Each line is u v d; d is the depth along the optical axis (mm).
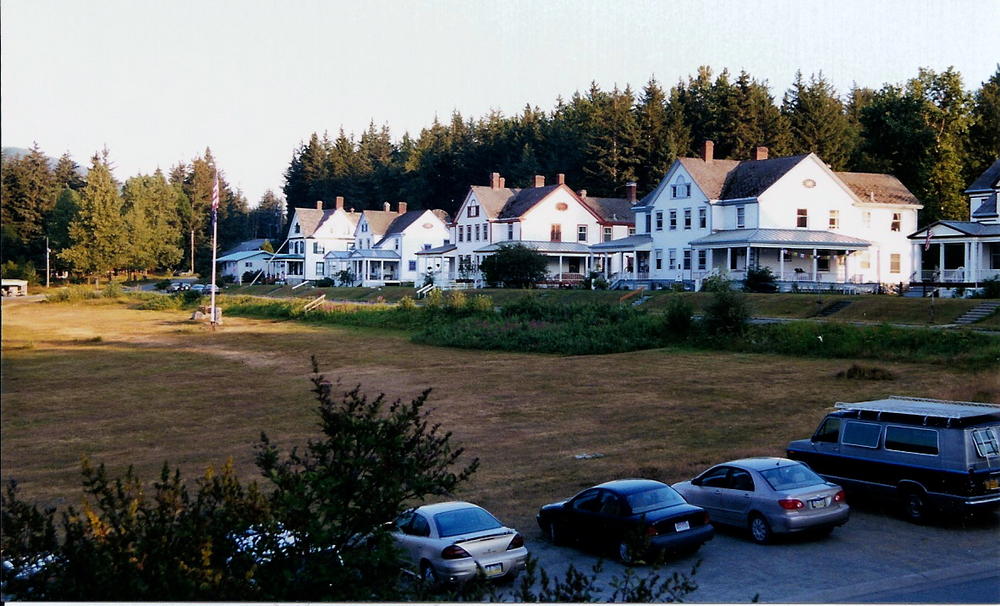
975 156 80188
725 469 16406
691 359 39531
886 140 79250
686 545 14156
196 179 145625
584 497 15453
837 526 15344
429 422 27250
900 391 28797
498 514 17641
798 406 27641
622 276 73500
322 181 156250
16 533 8336
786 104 105938
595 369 37750
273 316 71250
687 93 115250
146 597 7703
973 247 52875
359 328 60875
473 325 52156
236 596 7977
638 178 108062
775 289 57281
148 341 50688
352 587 8406
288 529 8547
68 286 60812
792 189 62438
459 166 135250
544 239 83188
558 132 122938
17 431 26328
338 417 9000
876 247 65438
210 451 23625
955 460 15555
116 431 26391
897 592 12156
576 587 8852
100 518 8398
